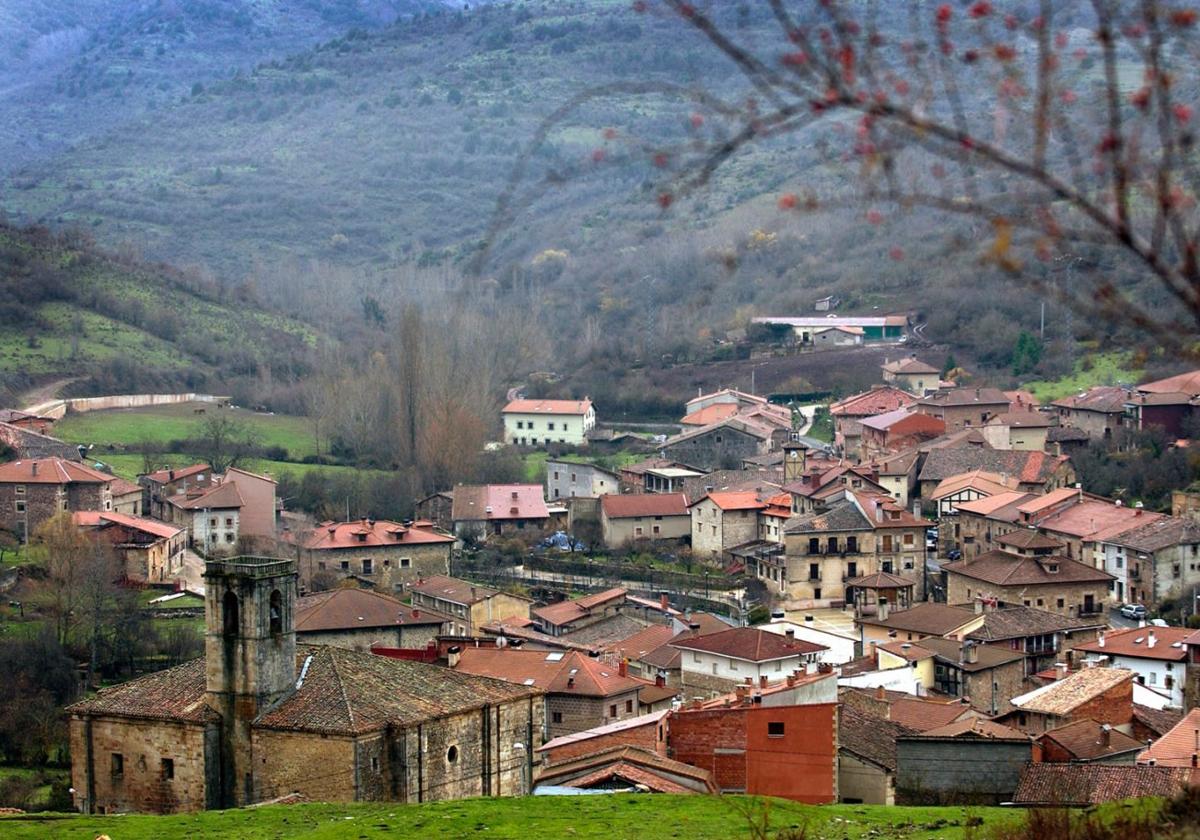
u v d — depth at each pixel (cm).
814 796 8450
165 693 9606
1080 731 10125
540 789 8175
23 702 13425
